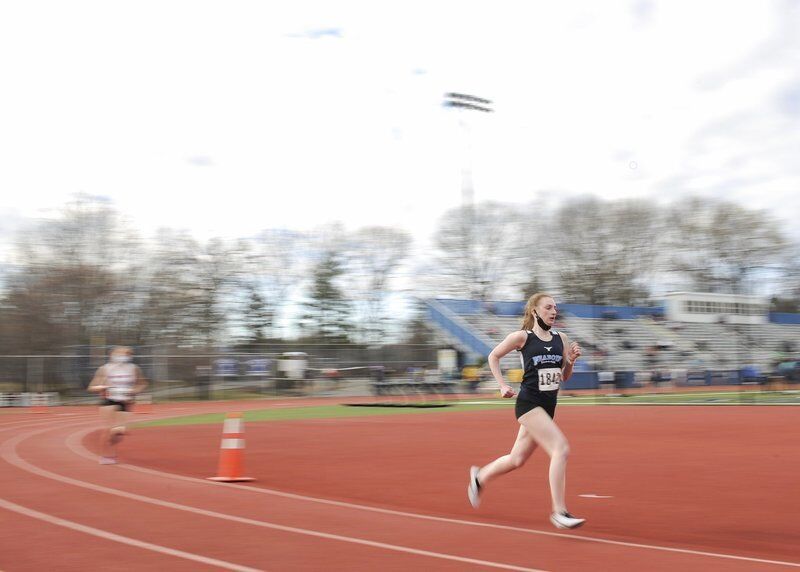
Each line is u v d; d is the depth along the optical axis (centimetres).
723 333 6400
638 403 3444
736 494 1012
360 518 850
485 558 657
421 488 1087
